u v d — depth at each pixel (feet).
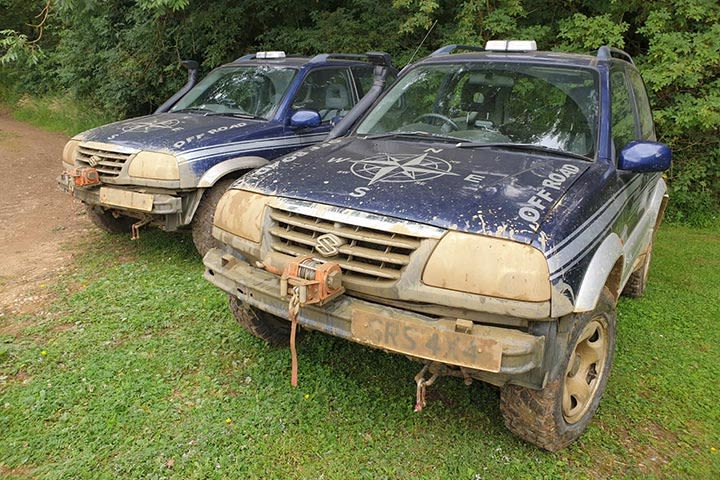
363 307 8.87
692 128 25.84
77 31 45.19
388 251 8.81
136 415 10.53
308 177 10.50
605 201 10.06
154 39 37.78
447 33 29.53
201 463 9.34
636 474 9.62
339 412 10.80
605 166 10.96
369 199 9.37
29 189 30.14
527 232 8.32
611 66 12.75
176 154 16.33
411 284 8.54
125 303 15.20
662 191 15.99
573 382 10.13
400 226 8.75
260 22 36.35
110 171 16.88
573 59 12.82
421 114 13.20
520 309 8.00
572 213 9.00
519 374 8.11
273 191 10.37
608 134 11.38
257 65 21.12
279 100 19.39
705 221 26.17
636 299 17.10
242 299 10.11
